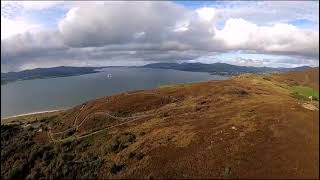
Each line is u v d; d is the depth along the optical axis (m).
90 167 52.88
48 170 55.59
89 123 83.06
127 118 78.69
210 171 40.75
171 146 50.59
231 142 44.88
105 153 58.62
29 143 73.31
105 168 51.75
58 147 68.50
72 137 76.56
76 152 65.44
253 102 63.47
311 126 42.06
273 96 70.88
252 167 38.69
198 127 54.59
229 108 62.94
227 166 40.06
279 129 43.88
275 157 38.88
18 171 59.44
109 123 79.06
